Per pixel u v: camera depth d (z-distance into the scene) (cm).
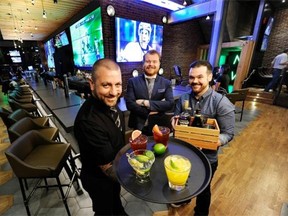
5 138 303
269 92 534
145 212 153
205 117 116
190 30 639
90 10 411
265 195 176
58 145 166
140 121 170
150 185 76
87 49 475
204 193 120
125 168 85
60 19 543
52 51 843
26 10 436
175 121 117
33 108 307
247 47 521
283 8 616
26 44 1305
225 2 409
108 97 85
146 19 465
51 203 163
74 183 177
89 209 156
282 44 645
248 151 258
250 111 449
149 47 484
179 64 640
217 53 450
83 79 308
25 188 180
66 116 208
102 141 83
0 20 520
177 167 71
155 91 169
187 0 525
